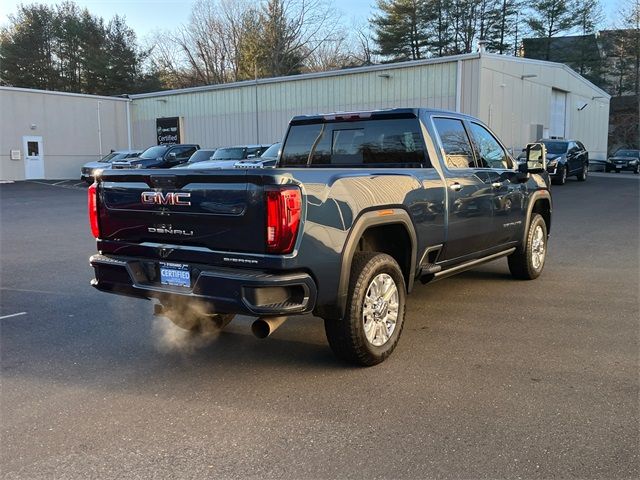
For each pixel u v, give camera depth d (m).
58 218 14.66
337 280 3.87
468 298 6.29
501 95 22.80
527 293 6.48
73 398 3.84
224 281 3.68
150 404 3.73
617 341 4.79
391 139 5.39
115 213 4.33
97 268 4.45
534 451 3.04
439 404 3.63
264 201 3.56
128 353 4.72
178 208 3.95
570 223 12.43
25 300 6.49
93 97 32.12
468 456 3.00
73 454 3.11
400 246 4.70
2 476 2.90
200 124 30.67
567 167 22.45
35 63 54.97
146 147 33.59
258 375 4.19
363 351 4.17
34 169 29.97
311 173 3.83
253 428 3.36
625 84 61.09
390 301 4.43
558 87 29.33
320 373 4.20
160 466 2.97
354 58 53.62
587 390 3.81
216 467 2.95
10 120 28.83
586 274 7.45
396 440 3.19
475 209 5.52
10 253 9.59
